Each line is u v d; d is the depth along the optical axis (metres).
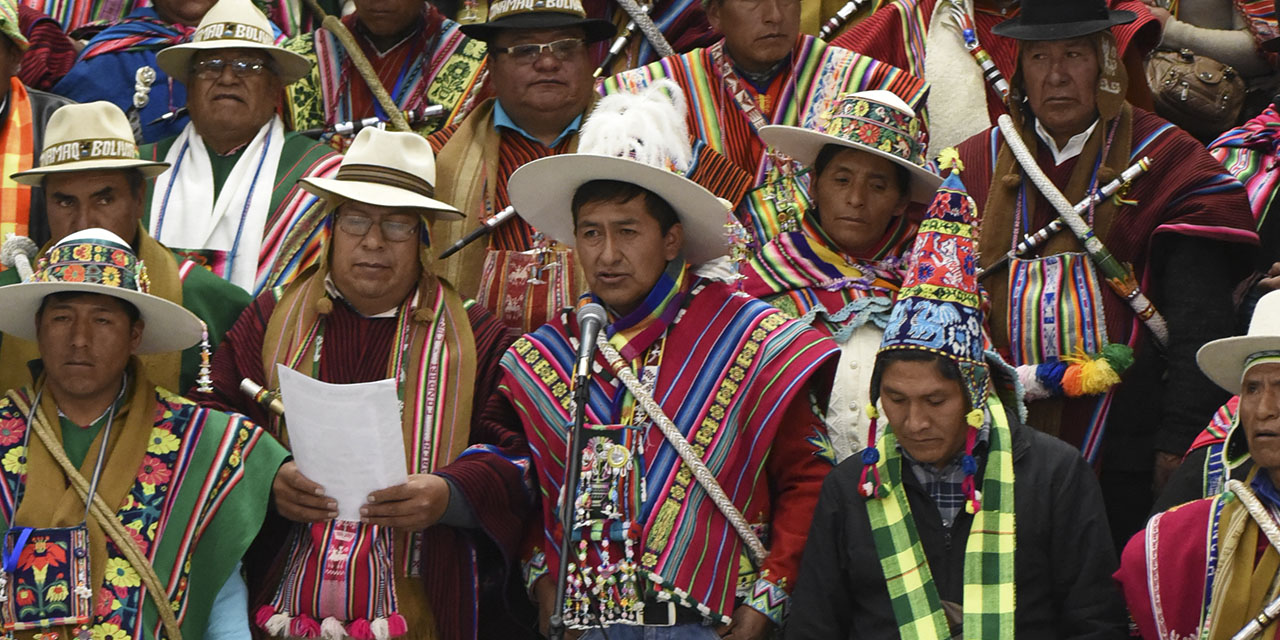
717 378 19.83
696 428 19.62
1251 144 24.83
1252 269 22.97
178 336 20.86
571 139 25.25
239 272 24.22
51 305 19.89
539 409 20.23
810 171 22.94
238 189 24.73
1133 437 22.73
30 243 23.16
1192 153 22.84
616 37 27.91
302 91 26.67
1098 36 22.92
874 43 26.81
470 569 21.06
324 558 20.14
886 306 21.69
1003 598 17.95
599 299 20.52
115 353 20.02
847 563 18.77
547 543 20.06
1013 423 18.80
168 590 19.78
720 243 20.17
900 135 22.16
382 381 19.44
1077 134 23.14
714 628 19.38
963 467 18.34
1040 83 23.03
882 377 18.58
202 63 24.86
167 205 24.73
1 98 25.30
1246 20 27.80
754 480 19.77
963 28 26.84
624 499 19.45
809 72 25.48
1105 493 22.91
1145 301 22.52
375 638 20.05
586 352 18.28
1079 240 22.66
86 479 19.83
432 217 22.02
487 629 22.55
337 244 21.47
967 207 18.86
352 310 21.67
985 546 18.19
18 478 19.77
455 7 29.17
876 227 22.22
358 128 26.34
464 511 20.23
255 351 21.70
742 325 20.06
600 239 19.88
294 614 20.20
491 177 24.75
